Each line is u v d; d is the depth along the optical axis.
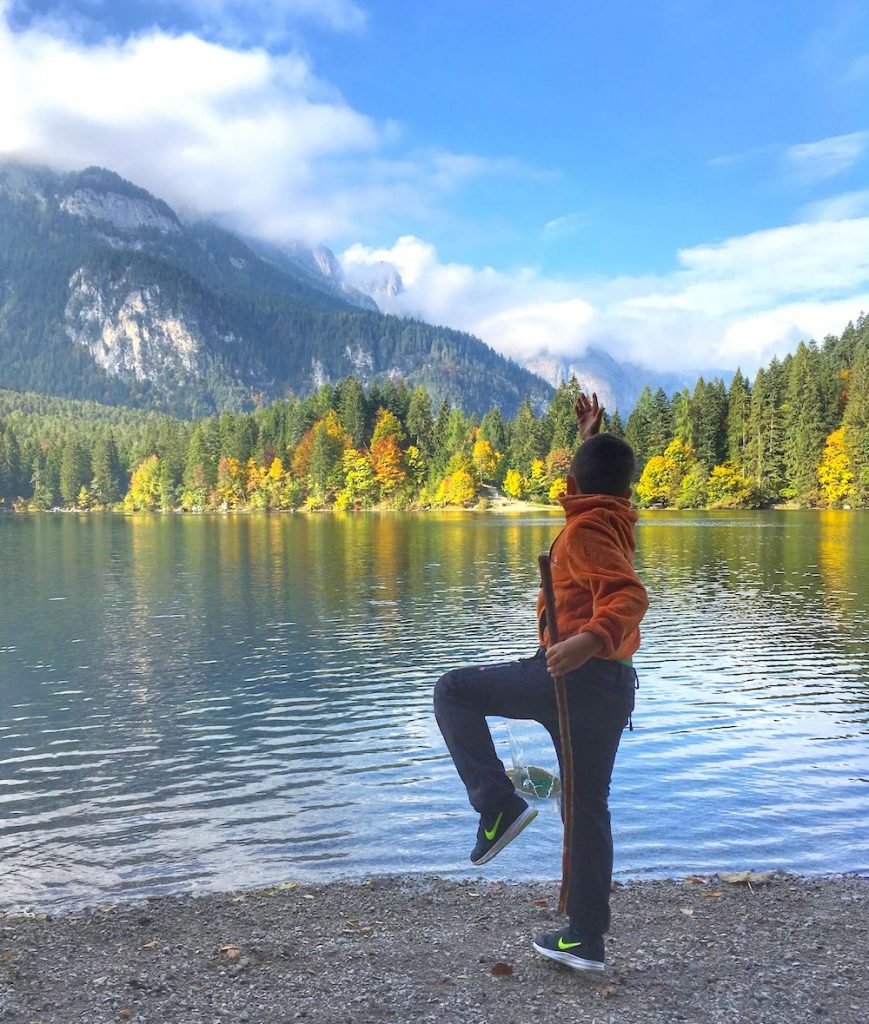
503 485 144.62
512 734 10.13
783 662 16.36
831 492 107.19
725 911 5.04
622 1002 3.60
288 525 90.06
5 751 11.30
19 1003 3.67
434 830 7.62
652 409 125.50
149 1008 3.58
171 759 10.75
